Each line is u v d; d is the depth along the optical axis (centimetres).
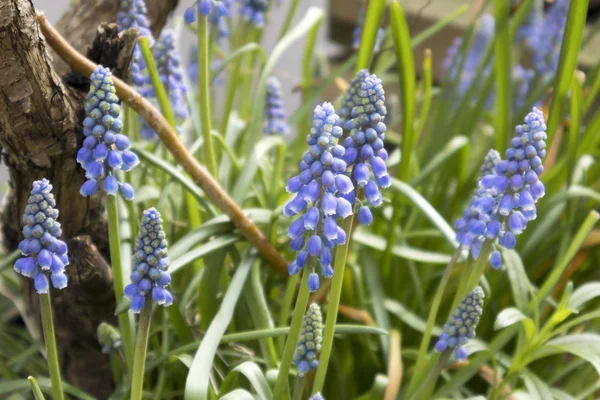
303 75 94
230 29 100
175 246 68
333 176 56
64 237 68
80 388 77
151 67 68
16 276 82
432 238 86
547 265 81
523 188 59
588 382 75
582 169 82
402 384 76
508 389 70
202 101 71
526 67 121
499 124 80
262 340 69
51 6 109
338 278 60
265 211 74
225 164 79
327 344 61
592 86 80
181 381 72
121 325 65
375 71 91
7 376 75
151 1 75
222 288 75
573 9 70
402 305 80
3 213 74
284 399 64
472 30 88
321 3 148
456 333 61
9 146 63
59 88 62
